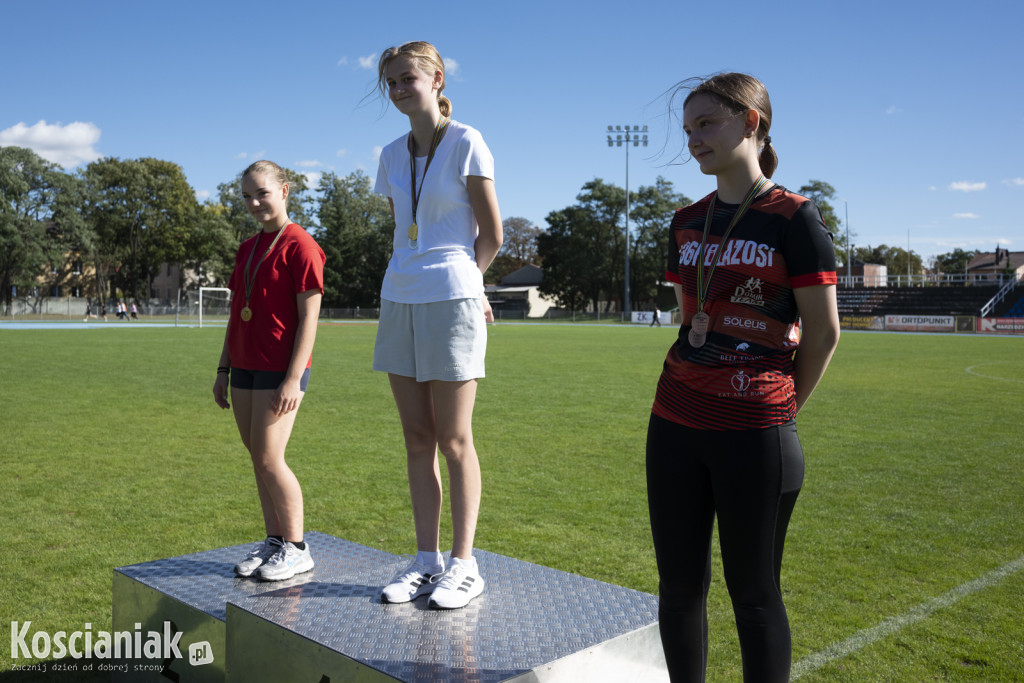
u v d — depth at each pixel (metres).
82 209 68.69
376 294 76.38
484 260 2.71
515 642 2.29
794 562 4.32
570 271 73.06
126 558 4.30
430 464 2.80
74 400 10.91
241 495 5.73
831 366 18.12
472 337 2.61
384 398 11.46
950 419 9.73
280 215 3.18
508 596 2.72
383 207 79.69
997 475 6.54
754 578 1.96
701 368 1.97
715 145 1.98
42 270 66.94
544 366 17.69
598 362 18.91
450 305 2.58
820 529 4.96
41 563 4.21
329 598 2.66
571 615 2.54
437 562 2.79
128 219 71.06
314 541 3.48
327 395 11.80
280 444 3.03
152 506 5.40
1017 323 39.78
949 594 3.83
